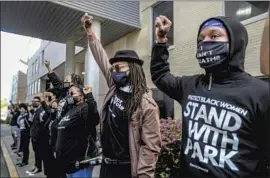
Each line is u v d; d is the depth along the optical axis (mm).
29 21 7961
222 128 1161
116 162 1950
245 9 5176
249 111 1118
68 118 2869
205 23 1363
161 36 1695
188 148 1289
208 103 1252
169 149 3719
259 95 1119
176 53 6848
